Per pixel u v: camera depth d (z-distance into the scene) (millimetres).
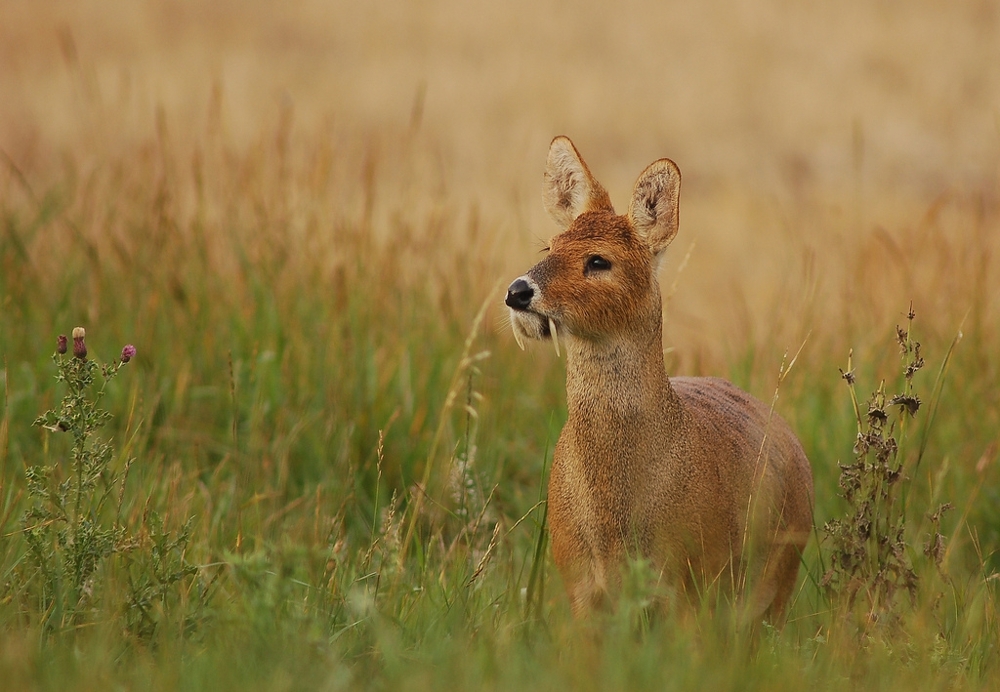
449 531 10078
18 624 7098
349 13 40031
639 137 29531
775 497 8617
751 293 18000
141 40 35156
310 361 11586
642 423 7941
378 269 12672
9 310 11758
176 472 9914
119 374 11125
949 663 7199
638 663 6438
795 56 36812
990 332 12242
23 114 25922
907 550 9195
